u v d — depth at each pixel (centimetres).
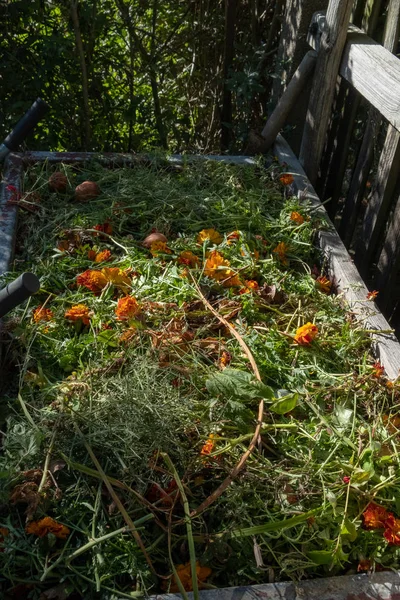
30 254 278
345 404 215
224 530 176
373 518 178
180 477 189
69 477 188
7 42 414
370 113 331
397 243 301
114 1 441
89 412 197
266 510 180
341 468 189
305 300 263
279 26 431
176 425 198
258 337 237
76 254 280
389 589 167
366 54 310
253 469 190
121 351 226
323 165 392
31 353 229
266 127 367
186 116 500
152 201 314
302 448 198
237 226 301
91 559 172
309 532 179
